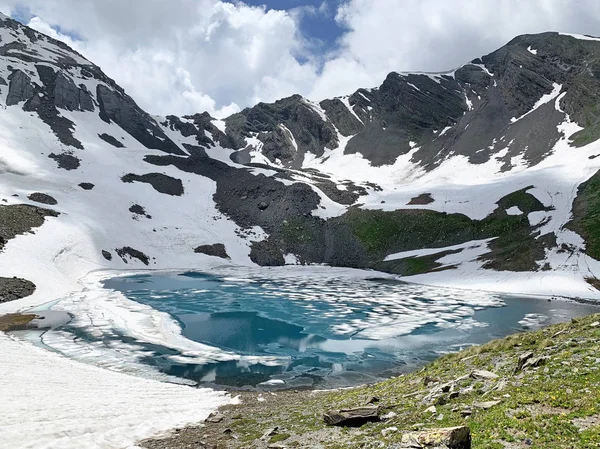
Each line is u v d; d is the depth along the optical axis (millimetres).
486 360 23781
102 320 54844
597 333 21781
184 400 28125
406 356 44625
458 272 91625
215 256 120250
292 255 122188
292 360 43281
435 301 73000
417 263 102562
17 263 73125
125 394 27297
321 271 108812
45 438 16375
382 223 122562
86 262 92938
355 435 15953
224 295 78500
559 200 105562
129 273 97562
